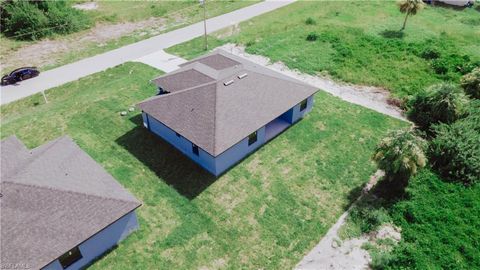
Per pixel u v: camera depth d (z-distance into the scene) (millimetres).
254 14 61188
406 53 47344
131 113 36812
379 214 25625
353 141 33344
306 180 29344
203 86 31562
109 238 23719
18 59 47375
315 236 25078
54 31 53344
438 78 42000
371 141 33281
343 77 42719
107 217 22938
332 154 31906
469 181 28141
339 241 24703
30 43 51250
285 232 25344
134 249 24188
